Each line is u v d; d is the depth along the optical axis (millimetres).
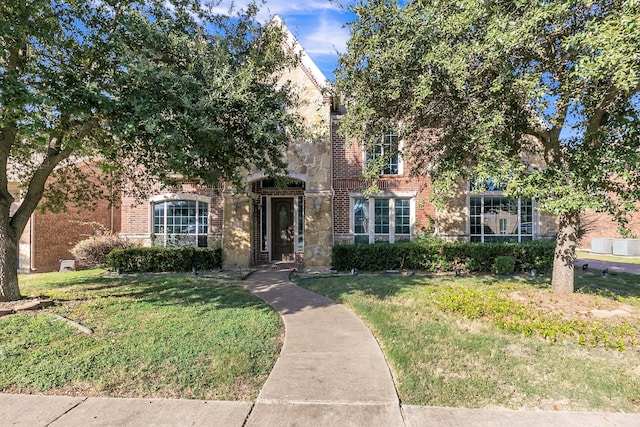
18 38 5379
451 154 7762
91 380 3980
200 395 3689
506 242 12914
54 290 8789
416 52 6516
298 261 14836
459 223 13805
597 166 5973
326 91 8734
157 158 8695
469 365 4324
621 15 4805
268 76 8984
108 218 18766
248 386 3891
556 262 8078
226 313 6645
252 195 13469
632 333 5207
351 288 9109
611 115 6605
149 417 3262
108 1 6359
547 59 6223
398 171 14422
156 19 7059
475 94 6492
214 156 7594
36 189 7617
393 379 4016
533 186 6258
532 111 7031
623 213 6324
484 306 6617
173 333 5445
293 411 3354
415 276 11227
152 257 12805
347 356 4699
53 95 5492
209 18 7980
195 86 6438
